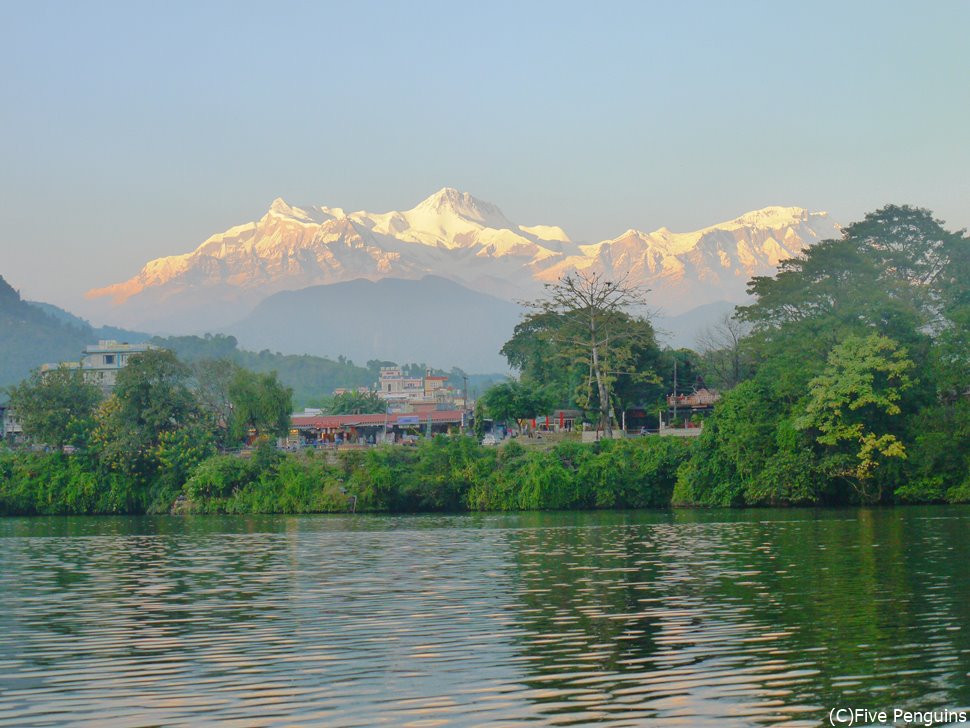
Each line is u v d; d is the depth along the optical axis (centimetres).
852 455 10912
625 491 11769
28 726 2858
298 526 10031
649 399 16000
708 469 11362
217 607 4800
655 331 15712
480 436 15012
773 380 11600
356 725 2819
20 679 3359
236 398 14762
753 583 5231
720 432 11356
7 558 7300
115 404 14000
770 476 10925
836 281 12550
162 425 13800
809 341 11575
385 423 19600
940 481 10744
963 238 13662
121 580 5916
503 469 12125
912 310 12125
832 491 11175
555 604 4684
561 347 15475
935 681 3197
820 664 3416
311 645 3825
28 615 4647
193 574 6159
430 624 4216
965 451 10712
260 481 12512
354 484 12219
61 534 9606
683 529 8538
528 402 15238
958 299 12669
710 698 3039
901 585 5084
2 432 18800
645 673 3322
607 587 5197
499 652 3656
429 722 2841
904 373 11131
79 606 4906
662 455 11825
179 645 3872
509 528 9081
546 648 3709
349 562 6606
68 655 3719
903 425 11075
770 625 4084
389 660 3547
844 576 5428
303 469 12606
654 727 2783
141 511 13238
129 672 3438
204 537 8931
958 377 10838
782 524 8794
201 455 13125
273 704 3023
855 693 3077
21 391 14012
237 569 6366
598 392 14862
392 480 12131
